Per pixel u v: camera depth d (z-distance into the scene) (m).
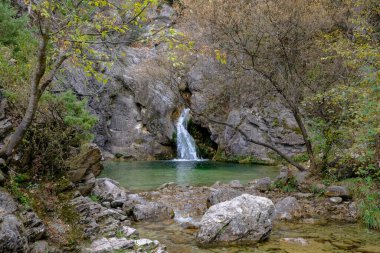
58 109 8.48
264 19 11.29
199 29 11.99
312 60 12.03
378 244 7.30
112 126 25.70
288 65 11.84
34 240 5.69
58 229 6.31
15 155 7.26
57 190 7.54
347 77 11.48
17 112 7.98
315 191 11.03
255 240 7.37
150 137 25.72
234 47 11.89
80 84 18.59
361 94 9.18
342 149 11.23
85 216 7.19
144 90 25.83
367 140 9.39
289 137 20.77
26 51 9.90
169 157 25.69
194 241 7.41
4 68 8.23
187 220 8.98
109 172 17.38
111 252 6.18
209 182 14.36
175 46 7.18
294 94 11.95
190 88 22.86
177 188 12.66
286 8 11.20
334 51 11.77
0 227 4.93
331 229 8.32
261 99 13.59
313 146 13.33
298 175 12.05
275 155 21.00
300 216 9.32
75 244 6.18
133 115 25.89
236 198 8.09
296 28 11.47
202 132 26.53
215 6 11.22
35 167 7.52
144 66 14.66
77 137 8.84
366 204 9.29
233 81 13.69
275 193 11.52
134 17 6.18
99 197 9.13
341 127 10.98
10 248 4.85
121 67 25.03
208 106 20.39
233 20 11.34
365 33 11.97
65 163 8.16
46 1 5.70
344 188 10.43
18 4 14.00
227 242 7.27
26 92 8.02
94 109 24.55
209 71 14.67
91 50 6.45
